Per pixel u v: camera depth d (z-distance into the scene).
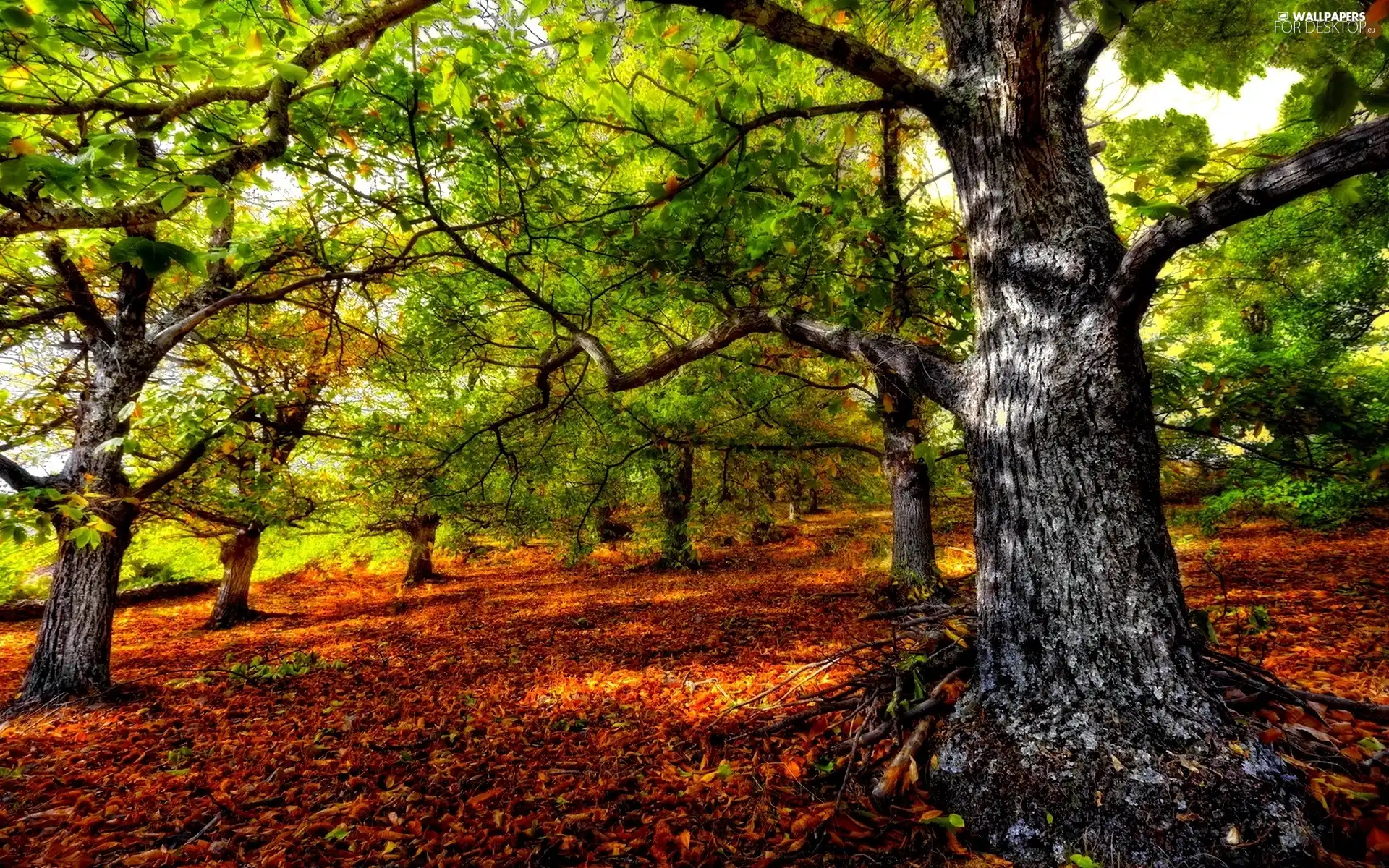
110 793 3.80
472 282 6.41
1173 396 4.14
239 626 11.80
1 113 1.90
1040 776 2.17
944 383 2.90
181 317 6.97
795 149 3.36
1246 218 1.92
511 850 2.67
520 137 4.08
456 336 6.85
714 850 2.46
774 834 2.53
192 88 2.80
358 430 7.88
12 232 1.87
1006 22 2.54
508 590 14.70
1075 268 2.47
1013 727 2.34
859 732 3.05
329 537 14.13
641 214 4.17
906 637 3.51
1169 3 2.63
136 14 2.76
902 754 2.61
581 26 2.56
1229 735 2.14
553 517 11.46
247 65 1.97
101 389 6.25
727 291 4.51
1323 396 3.86
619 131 4.01
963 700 2.65
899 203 6.23
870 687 3.29
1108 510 2.31
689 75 2.79
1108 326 2.38
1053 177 2.56
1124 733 2.14
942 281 5.16
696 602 10.66
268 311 8.84
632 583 13.91
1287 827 1.92
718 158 3.16
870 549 11.45
